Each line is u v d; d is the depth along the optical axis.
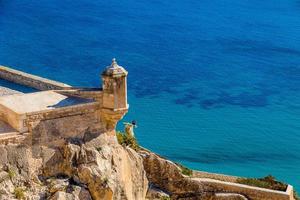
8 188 35.75
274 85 115.31
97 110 39.53
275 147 88.06
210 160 81.88
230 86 114.00
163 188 53.12
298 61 129.75
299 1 182.88
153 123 93.19
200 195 53.53
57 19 158.12
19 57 126.88
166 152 83.88
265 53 134.88
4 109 37.88
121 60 127.88
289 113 102.06
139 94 106.88
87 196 37.69
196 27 155.38
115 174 39.34
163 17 163.75
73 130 38.72
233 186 54.22
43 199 36.72
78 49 133.62
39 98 39.19
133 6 174.62
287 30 152.62
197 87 112.38
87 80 116.06
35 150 37.28
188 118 96.56
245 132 92.62
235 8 173.88
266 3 180.38
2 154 36.09
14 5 170.75
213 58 130.88
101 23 156.38
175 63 126.25
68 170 38.09
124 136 52.69
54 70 120.62
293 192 59.16
